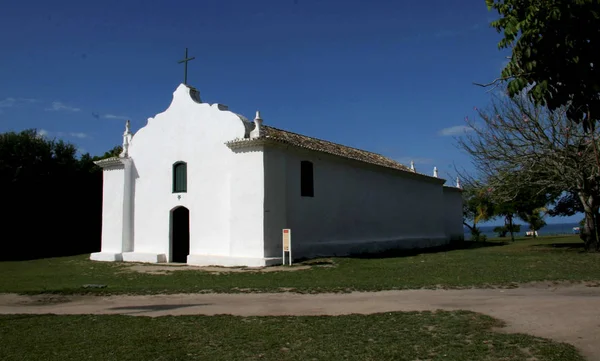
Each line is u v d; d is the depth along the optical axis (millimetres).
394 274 15117
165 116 22391
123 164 23094
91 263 21594
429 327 7969
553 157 20391
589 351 6535
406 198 28797
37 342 7539
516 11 4766
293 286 13039
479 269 15711
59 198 30188
